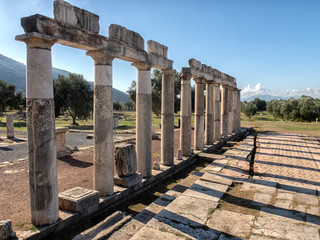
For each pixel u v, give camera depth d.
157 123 40.91
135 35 9.41
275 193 8.71
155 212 7.43
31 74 5.77
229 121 24.16
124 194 8.61
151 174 10.38
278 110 54.81
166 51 11.53
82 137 24.81
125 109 100.88
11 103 53.56
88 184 10.03
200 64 15.35
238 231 6.05
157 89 41.59
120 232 6.02
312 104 46.69
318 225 6.37
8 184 9.95
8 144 19.95
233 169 11.93
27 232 5.74
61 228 6.30
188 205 7.61
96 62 7.80
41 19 5.73
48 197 6.03
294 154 15.94
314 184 9.79
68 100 38.31
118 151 9.11
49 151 6.00
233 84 24.05
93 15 7.32
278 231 6.05
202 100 16.11
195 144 16.38
